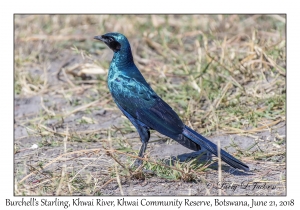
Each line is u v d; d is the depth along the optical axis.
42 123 21.64
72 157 18.30
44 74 25.98
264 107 20.89
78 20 31.42
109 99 23.12
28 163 18.11
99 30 30.22
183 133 17.20
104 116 22.02
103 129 20.70
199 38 28.23
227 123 20.22
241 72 23.22
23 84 24.86
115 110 22.39
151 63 26.11
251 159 17.72
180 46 28.05
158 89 23.23
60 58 27.98
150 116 17.89
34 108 23.19
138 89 18.31
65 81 25.45
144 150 18.09
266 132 19.38
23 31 30.56
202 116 20.78
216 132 19.77
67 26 31.06
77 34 30.33
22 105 23.56
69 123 21.55
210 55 24.67
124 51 18.92
